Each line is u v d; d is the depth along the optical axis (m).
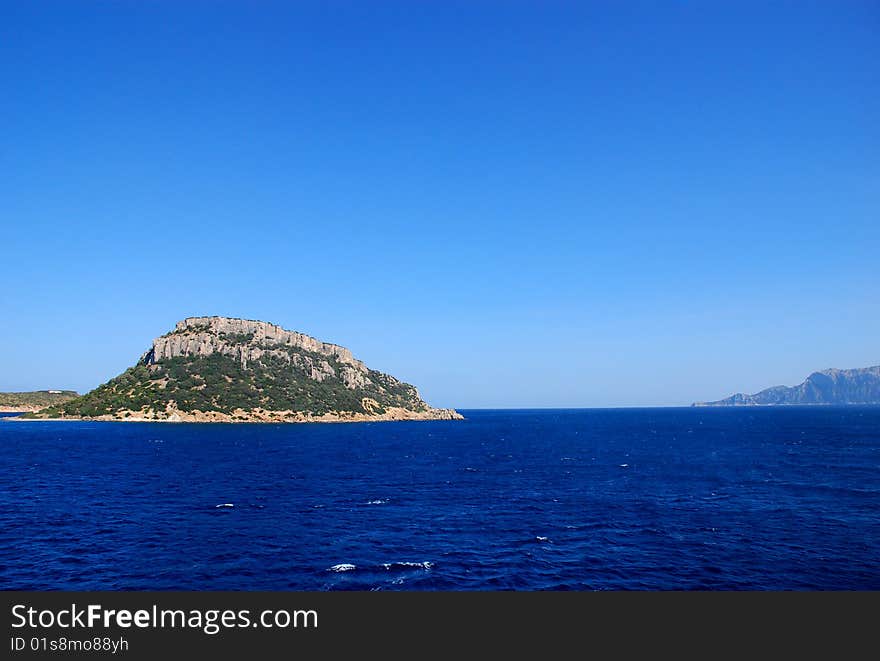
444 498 66.75
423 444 161.50
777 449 131.62
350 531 49.22
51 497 65.75
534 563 40.06
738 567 39.19
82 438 167.88
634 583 36.22
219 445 147.50
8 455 115.62
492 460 113.25
